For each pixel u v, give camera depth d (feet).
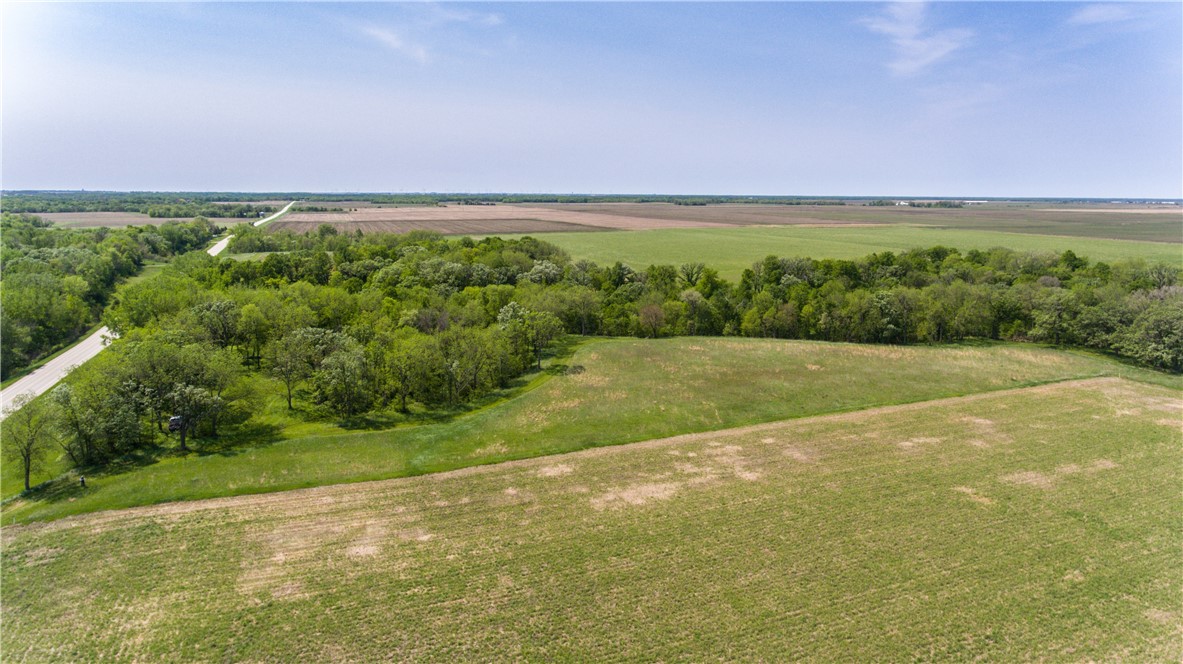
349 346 221.66
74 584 107.96
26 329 257.75
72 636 95.25
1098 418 190.90
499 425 188.96
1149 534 124.67
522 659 90.74
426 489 146.20
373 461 161.58
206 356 195.42
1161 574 111.45
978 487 145.07
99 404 166.09
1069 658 90.84
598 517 132.36
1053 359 262.06
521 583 108.99
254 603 103.45
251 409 199.41
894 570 112.27
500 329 250.57
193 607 102.32
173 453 167.73
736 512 133.90
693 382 230.27
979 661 90.17
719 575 110.93
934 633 95.96
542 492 144.56
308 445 171.12
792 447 171.32
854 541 121.90
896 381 232.12
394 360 208.13
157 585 108.06
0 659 90.33
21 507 136.98
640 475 153.69
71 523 128.26
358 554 118.32
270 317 261.03
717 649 92.58
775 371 244.63
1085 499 139.03
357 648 93.04
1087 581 109.40
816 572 111.65
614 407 204.03
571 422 191.21
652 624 98.22
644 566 113.91
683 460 163.02
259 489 145.18
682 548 119.85
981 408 201.67
